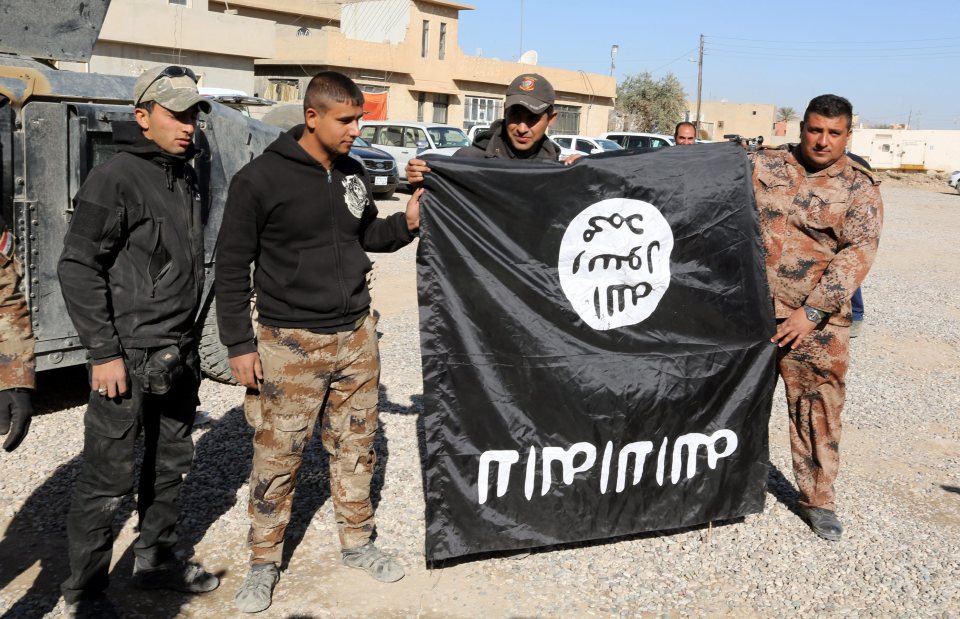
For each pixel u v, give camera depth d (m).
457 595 3.42
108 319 2.86
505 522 3.54
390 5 33.72
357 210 3.27
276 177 3.06
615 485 3.70
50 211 4.82
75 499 3.02
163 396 3.21
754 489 3.96
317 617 3.22
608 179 3.61
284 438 3.23
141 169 2.95
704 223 3.77
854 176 3.81
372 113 31.95
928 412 6.25
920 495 4.64
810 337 3.93
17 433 2.38
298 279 3.14
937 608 3.46
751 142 4.23
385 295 9.57
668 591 3.51
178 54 23.48
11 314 2.40
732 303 3.83
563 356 3.57
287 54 31.41
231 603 3.31
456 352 3.44
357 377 3.36
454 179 3.40
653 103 54.97
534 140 3.89
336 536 3.88
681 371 3.75
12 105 4.59
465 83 36.34
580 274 3.58
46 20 5.45
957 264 14.71
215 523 3.96
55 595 3.31
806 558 3.83
